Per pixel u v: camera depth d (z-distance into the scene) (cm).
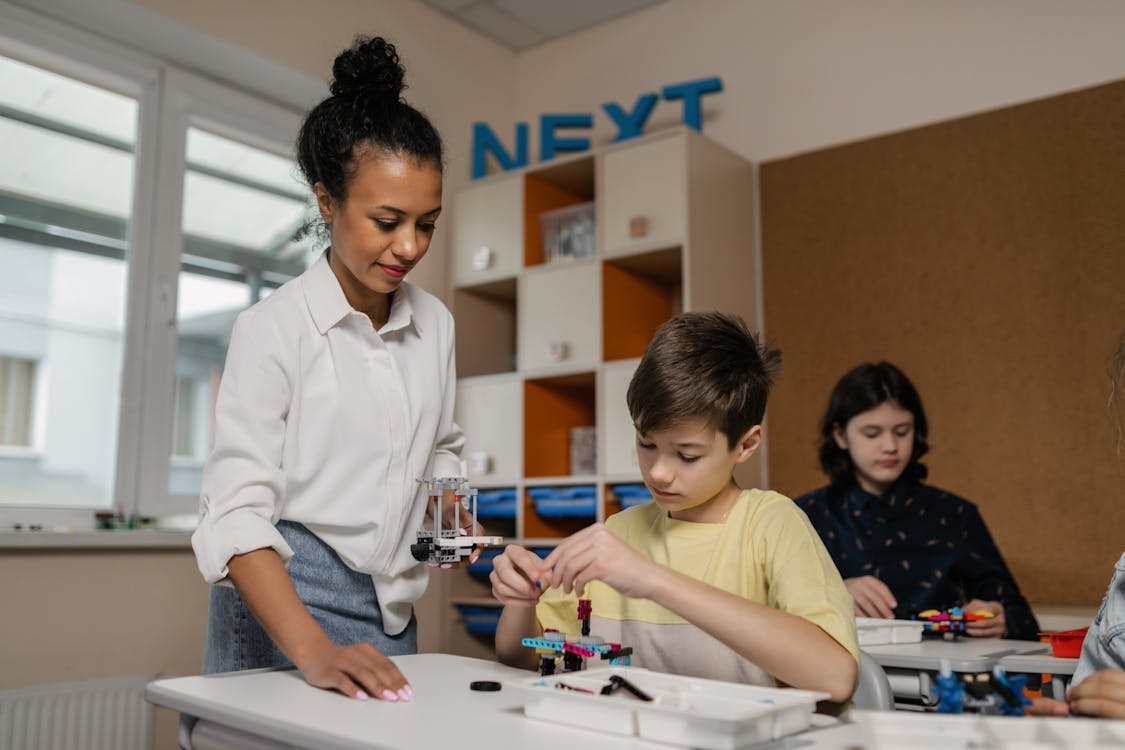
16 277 226
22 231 228
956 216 244
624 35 312
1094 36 232
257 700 86
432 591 283
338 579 120
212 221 264
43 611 204
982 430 236
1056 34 237
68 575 209
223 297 265
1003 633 178
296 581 117
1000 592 200
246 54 255
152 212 248
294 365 115
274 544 103
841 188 262
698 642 101
